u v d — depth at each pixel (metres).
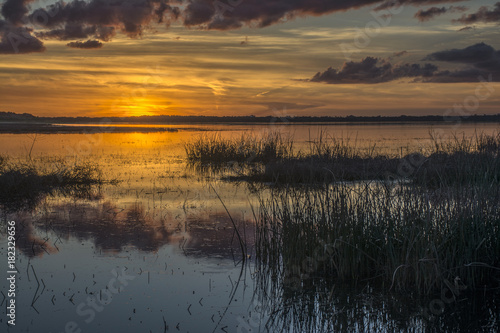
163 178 14.42
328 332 4.53
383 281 5.66
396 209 6.21
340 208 6.21
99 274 5.89
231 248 6.98
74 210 9.62
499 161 7.69
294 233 6.12
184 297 5.24
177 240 7.39
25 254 6.66
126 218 8.88
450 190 6.25
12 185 11.67
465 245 5.58
